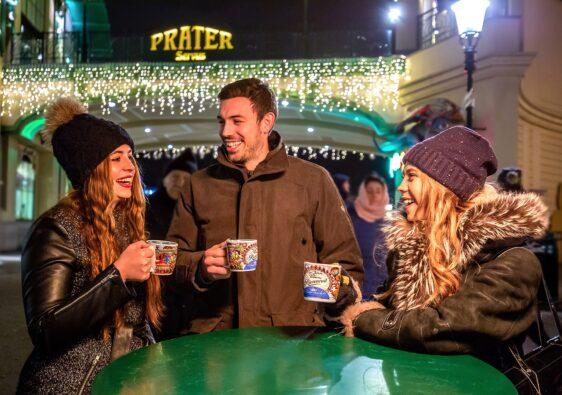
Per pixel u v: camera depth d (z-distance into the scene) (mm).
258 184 2535
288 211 2535
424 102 14680
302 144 24875
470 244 1745
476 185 1868
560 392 1798
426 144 1930
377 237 4984
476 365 1604
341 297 2066
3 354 5402
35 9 21672
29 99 17578
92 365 1867
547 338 1957
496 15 12312
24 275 1816
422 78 14594
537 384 1770
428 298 1790
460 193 1843
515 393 1372
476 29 8148
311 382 1450
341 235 2664
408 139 13383
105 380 1475
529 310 1744
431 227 1834
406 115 15453
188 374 1522
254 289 2434
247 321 2400
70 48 18969
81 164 1951
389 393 1369
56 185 22891
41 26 22484
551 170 15406
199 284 2307
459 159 1865
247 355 1724
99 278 1768
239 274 2439
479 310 1646
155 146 26141
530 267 1708
